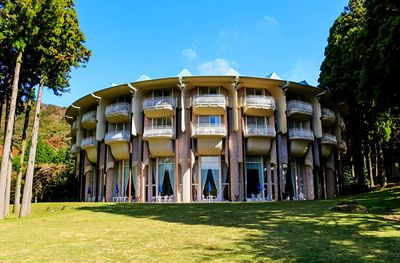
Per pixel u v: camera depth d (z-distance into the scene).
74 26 24.83
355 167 44.38
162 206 24.42
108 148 40.31
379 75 21.09
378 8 20.45
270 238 10.90
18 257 9.02
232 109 36.81
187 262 8.02
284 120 36.78
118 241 11.12
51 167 53.75
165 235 12.03
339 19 36.09
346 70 32.84
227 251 9.09
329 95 39.47
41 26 23.16
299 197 37.94
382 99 21.42
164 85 37.44
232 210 20.16
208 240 10.77
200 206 23.53
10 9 22.02
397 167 52.12
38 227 15.42
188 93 37.62
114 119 40.09
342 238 10.56
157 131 36.44
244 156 35.97
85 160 44.34
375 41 20.56
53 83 27.00
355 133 40.06
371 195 25.86
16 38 22.25
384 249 8.88
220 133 35.94
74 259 8.63
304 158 39.38
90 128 44.56
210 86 37.59
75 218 18.64
